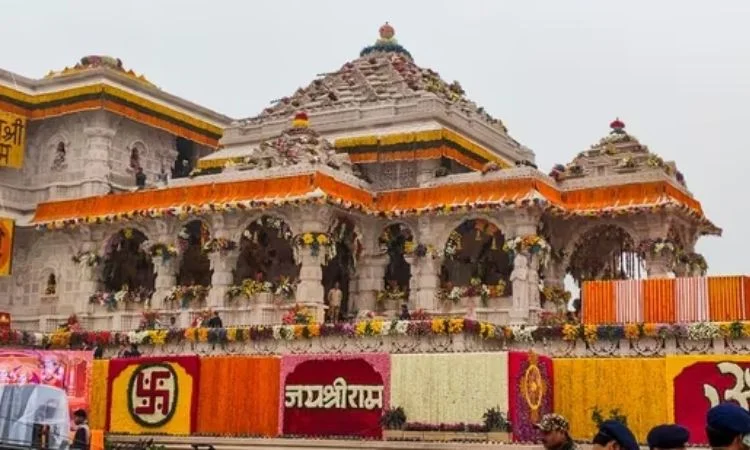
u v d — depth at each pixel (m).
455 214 45.53
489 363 28.83
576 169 47.19
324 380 31.05
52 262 53.94
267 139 52.88
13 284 55.03
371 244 47.88
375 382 30.27
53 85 56.31
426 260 45.97
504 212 44.31
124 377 33.59
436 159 49.97
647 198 44.72
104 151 55.34
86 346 39.47
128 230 50.50
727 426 9.48
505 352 28.75
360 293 47.69
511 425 28.22
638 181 45.16
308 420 31.09
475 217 45.25
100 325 50.41
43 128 57.03
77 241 52.97
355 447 29.39
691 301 31.89
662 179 44.72
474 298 44.47
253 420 31.88
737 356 28.28
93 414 33.72
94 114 55.25
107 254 51.75
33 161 57.00
